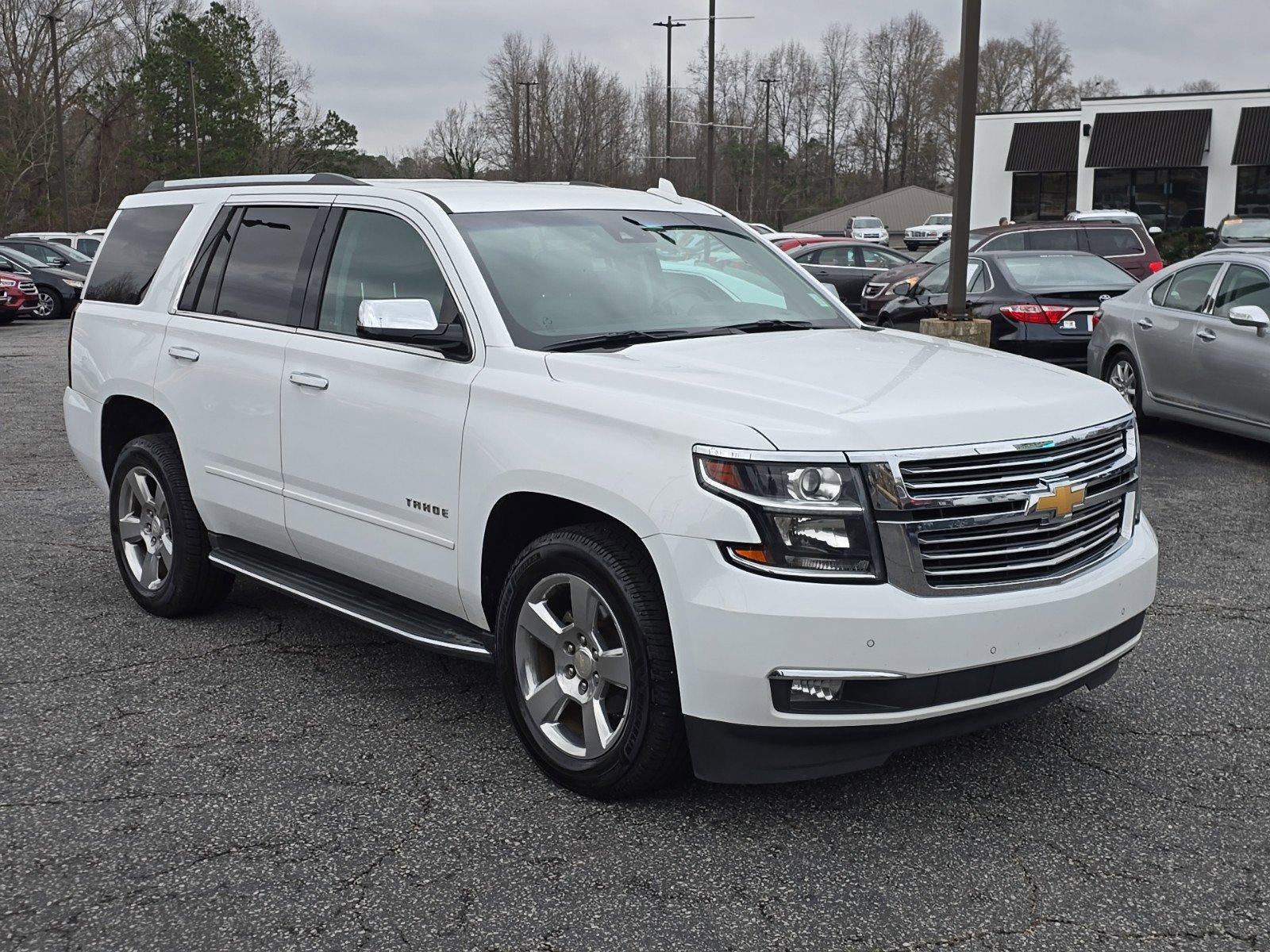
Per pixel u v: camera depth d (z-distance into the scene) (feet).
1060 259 42.37
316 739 14.03
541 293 13.99
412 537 14.01
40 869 11.05
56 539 23.62
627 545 11.78
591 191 16.70
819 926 10.11
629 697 11.72
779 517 10.70
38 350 63.93
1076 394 12.44
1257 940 9.86
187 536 17.80
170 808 12.28
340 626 18.34
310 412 15.14
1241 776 12.97
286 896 10.59
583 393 12.22
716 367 12.48
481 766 13.30
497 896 10.58
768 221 321.93
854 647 10.62
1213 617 18.49
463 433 13.14
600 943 9.86
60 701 15.20
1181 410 32.71
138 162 222.28
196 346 17.08
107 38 221.25
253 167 240.32
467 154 266.36
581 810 12.21
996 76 359.87
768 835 11.69
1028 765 13.26
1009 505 11.25
